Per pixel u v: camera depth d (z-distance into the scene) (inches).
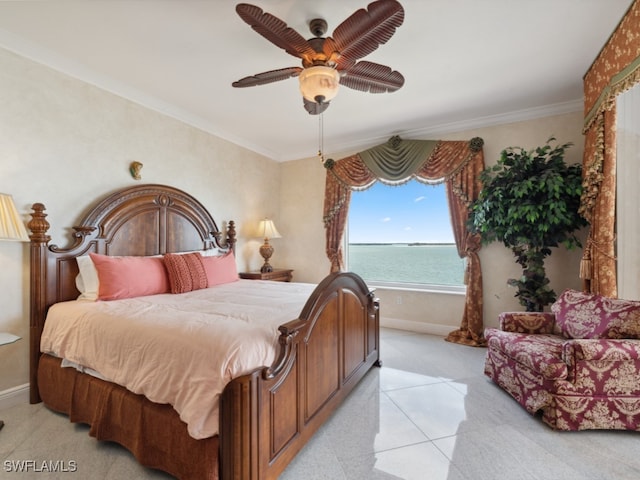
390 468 58.9
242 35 80.3
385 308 159.6
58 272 87.6
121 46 84.9
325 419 71.4
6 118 80.4
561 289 122.3
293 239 188.4
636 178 83.4
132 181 111.1
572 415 69.5
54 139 90.0
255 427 47.9
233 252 154.3
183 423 52.5
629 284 85.4
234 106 123.3
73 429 71.8
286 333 55.9
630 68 69.4
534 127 127.2
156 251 115.7
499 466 59.2
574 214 106.0
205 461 48.8
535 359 75.2
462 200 136.3
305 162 184.5
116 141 106.0
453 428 71.9
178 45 84.5
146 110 115.9
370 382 96.7
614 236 87.7
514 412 78.7
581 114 119.0
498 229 116.8
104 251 99.7
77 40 82.2
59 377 76.6
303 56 70.2
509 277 131.2
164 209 119.4
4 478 56.7
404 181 151.4
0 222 71.7
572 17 74.0
